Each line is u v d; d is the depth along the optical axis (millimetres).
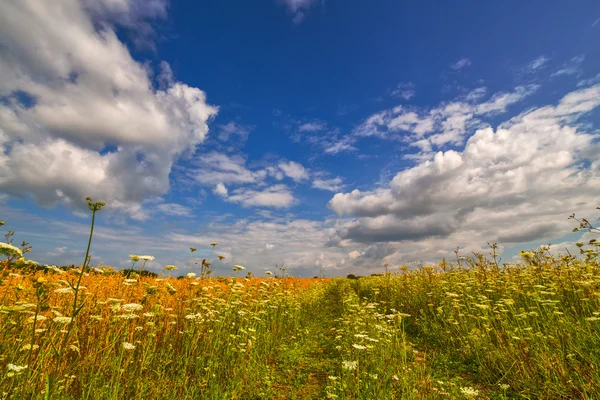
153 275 8055
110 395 3881
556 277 7805
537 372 4934
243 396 4953
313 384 5660
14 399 3240
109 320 5012
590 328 5461
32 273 5301
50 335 3975
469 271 11094
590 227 5840
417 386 4805
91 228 2811
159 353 5449
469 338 6422
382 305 11812
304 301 13680
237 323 7504
